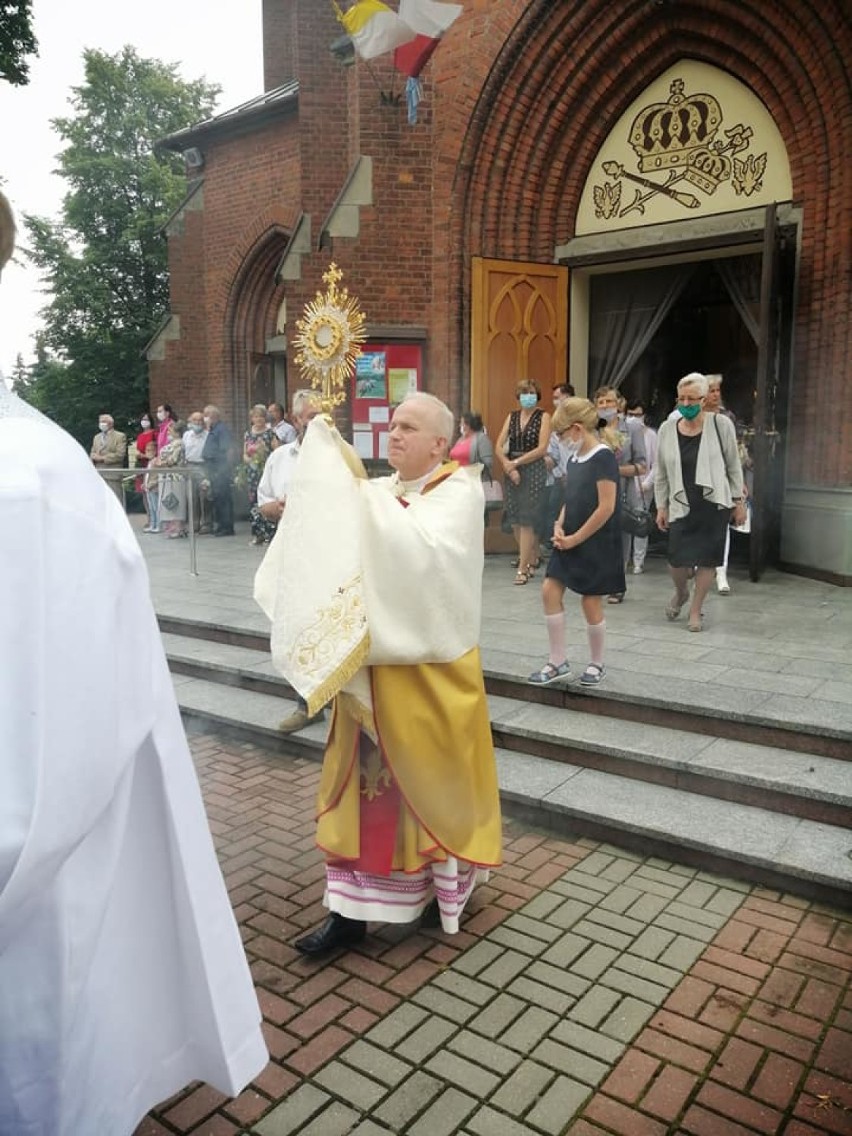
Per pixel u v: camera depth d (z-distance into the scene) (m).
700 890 3.59
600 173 9.70
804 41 7.86
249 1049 1.79
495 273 9.68
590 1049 2.66
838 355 7.94
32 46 14.48
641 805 4.07
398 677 2.99
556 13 8.96
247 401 15.09
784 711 4.39
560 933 3.30
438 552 2.92
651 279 10.14
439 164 9.68
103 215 25.48
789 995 2.90
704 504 5.97
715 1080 2.53
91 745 1.29
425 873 3.20
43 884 1.26
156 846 1.67
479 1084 2.53
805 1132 2.34
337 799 3.13
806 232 8.19
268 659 6.39
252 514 11.62
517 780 4.38
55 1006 1.43
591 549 4.81
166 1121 2.40
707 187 9.01
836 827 3.81
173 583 8.66
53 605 1.25
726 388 12.29
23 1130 1.44
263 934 3.33
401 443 3.09
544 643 5.89
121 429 24.56
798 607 6.92
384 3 9.48
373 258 9.77
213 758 5.25
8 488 1.24
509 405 9.89
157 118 26.55
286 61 16.17
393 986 2.99
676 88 9.07
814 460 8.26
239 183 14.37
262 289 14.78
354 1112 2.43
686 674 5.08
